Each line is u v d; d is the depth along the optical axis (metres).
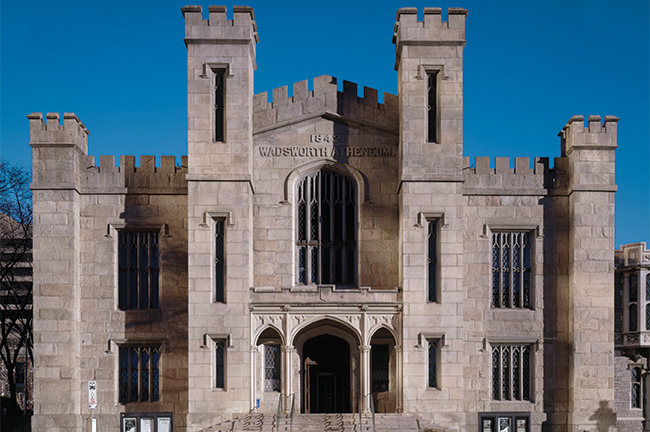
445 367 31.33
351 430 28.84
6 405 50.09
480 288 33.44
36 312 32.34
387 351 33.94
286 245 33.72
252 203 33.59
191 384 31.09
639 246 37.12
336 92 34.59
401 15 33.00
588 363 32.38
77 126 33.41
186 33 32.66
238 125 32.50
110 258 33.34
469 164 34.19
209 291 31.53
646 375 36.84
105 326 33.06
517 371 33.47
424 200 32.12
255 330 31.80
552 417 32.78
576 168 33.12
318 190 34.66
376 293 31.89
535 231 33.72
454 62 32.88
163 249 33.53
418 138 32.50
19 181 45.41
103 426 32.50
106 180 33.75
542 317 33.34
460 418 30.98
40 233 32.66
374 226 34.09
